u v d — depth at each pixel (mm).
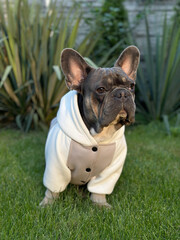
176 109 1652
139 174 850
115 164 634
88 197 695
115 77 533
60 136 600
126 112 523
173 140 1289
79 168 608
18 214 601
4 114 1578
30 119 1391
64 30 1300
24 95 1411
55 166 610
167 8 1863
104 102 523
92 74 558
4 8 1772
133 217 586
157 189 740
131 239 520
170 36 1530
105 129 572
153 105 1595
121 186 778
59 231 544
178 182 799
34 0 1533
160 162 991
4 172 862
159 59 1567
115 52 1651
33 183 782
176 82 1513
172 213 617
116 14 1677
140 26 1879
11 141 1236
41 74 1379
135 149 1141
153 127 1474
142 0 1879
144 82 1581
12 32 1339
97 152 588
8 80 1338
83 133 576
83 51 1375
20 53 1407
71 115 588
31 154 1054
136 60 612
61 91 1341
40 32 1420
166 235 543
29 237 519
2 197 684
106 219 592
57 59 1305
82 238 520
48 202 661
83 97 568
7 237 519
